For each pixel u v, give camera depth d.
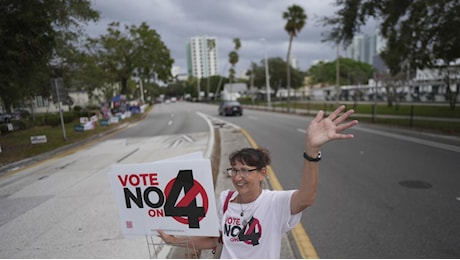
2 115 24.95
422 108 23.88
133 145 12.62
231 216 1.94
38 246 4.09
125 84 33.53
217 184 6.09
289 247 3.78
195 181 1.99
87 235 4.33
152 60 31.06
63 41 15.17
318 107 33.16
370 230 4.07
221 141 11.77
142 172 2.06
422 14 11.66
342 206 4.90
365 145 9.85
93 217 4.96
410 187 5.64
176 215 2.07
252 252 1.85
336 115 1.76
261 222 1.86
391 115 19.33
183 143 12.20
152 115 33.78
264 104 46.66
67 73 20.27
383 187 5.71
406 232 3.96
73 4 12.43
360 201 5.08
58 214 5.20
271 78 68.69
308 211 4.77
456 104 27.03
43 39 11.03
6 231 4.64
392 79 27.14
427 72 36.38
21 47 10.34
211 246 2.16
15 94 13.41
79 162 9.62
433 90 37.47
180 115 31.19
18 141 14.30
